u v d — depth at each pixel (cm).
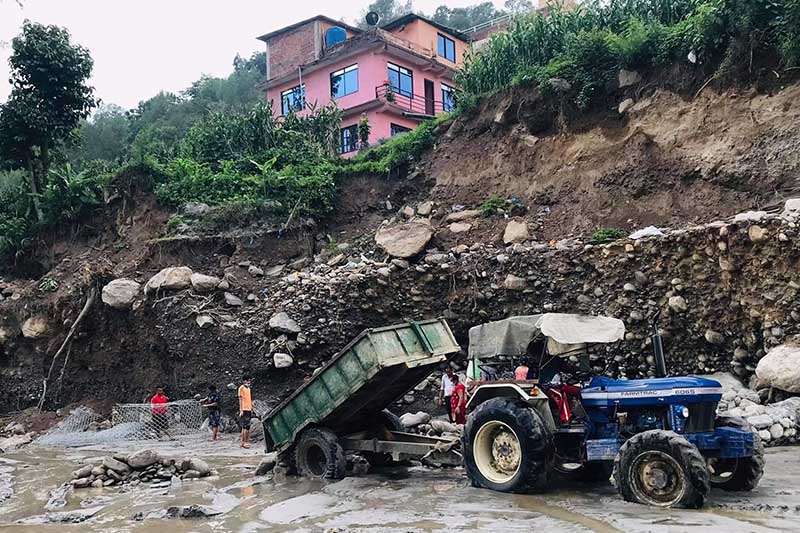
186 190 2303
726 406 1173
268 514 805
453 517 724
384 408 1130
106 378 1995
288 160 2452
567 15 2186
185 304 1859
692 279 1419
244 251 2062
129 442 1606
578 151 1912
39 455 1502
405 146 2288
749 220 1348
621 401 829
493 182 2045
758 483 826
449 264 1728
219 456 1319
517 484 822
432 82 3719
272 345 1689
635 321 1462
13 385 2142
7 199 2692
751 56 1664
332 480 993
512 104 2098
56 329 2119
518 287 1617
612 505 746
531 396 847
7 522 852
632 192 1759
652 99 1825
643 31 1873
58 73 2645
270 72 3941
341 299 1717
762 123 1616
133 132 4847
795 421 1096
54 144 2744
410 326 1026
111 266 2114
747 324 1330
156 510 851
